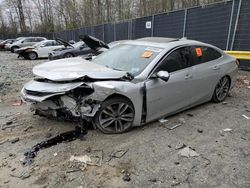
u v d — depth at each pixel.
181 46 4.45
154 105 4.03
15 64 14.52
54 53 14.22
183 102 4.54
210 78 4.96
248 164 3.15
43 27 45.91
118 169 2.98
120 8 34.94
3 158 3.17
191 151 3.40
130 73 3.93
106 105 3.63
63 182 2.73
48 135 3.77
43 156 3.21
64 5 41.03
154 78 3.92
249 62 9.15
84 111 3.53
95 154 3.27
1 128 4.04
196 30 11.08
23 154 3.26
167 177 2.85
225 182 2.79
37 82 3.78
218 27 10.00
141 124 4.04
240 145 3.63
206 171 2.98
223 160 3.22
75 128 3.94
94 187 2.66
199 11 10.80
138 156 3.25
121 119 3.81
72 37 30.67
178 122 4.37
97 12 35.56
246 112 4.99
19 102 5.59
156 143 3.60
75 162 3.08
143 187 2.67
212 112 4.93
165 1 30.47
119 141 3.62
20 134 3.83
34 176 2.82
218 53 5.30
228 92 5.73
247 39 8.94
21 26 48.38
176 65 4.29
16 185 2.68
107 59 4.56
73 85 3.42
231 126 4.29
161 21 13.37
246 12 8.86
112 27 19.67
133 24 16.31
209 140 3.76
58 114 3.74
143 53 4.29
